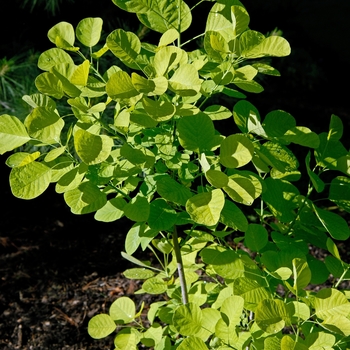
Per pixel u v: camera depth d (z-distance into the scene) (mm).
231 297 1094
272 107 5656
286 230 1343
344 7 7406
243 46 1063
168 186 1083
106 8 3613
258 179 1184
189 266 1439
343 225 1187
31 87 2670
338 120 1310
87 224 3545
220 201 994
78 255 3215
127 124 1063
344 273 1198
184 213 1203
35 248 3248
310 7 7301
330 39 7211
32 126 1006
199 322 1097
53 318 2676
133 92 982
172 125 1164
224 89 1256
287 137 1196
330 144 1310
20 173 1000
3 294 2842
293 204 1302
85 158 974
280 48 1055
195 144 1105
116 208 1149
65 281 2977
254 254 3082
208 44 1089
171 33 1068
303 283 1064
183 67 995
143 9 1144
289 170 1242
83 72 1012
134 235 1160
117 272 3082
